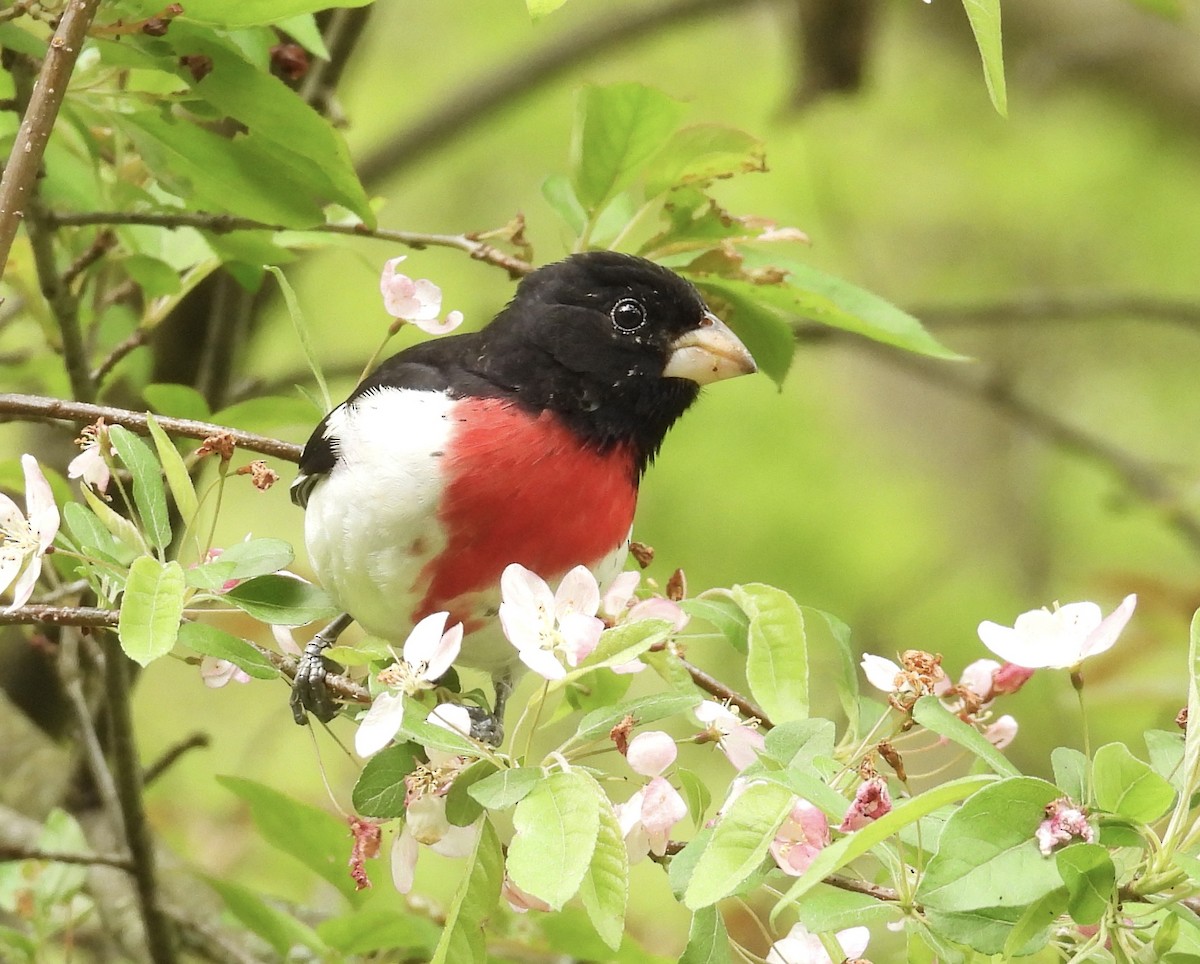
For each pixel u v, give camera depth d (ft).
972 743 15.87
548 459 21.63
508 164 53.21
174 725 46.93
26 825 29.50
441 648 16.57
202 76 21.31
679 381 23.20
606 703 21.40
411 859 17.71
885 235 55.77
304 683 21.16
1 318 32.58
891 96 54.49
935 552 52.65
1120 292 51.72
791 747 16.25
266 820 23.17
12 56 22.80
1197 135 54.29
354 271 49.55
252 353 39.27
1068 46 53.01
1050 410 54.60
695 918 16.11
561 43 46.29
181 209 25.45
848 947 17.28
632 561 26.94
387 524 21.18
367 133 51.88
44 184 26.50
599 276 22.76
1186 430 57.93
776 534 48.83
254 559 17.98
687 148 23.75
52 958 26.76
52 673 36.35
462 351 22.93
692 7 47.37
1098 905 14.61
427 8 53.26
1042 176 54.44
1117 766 14.88
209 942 27.91
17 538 18.02
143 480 18.48
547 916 23.71
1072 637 16.24
